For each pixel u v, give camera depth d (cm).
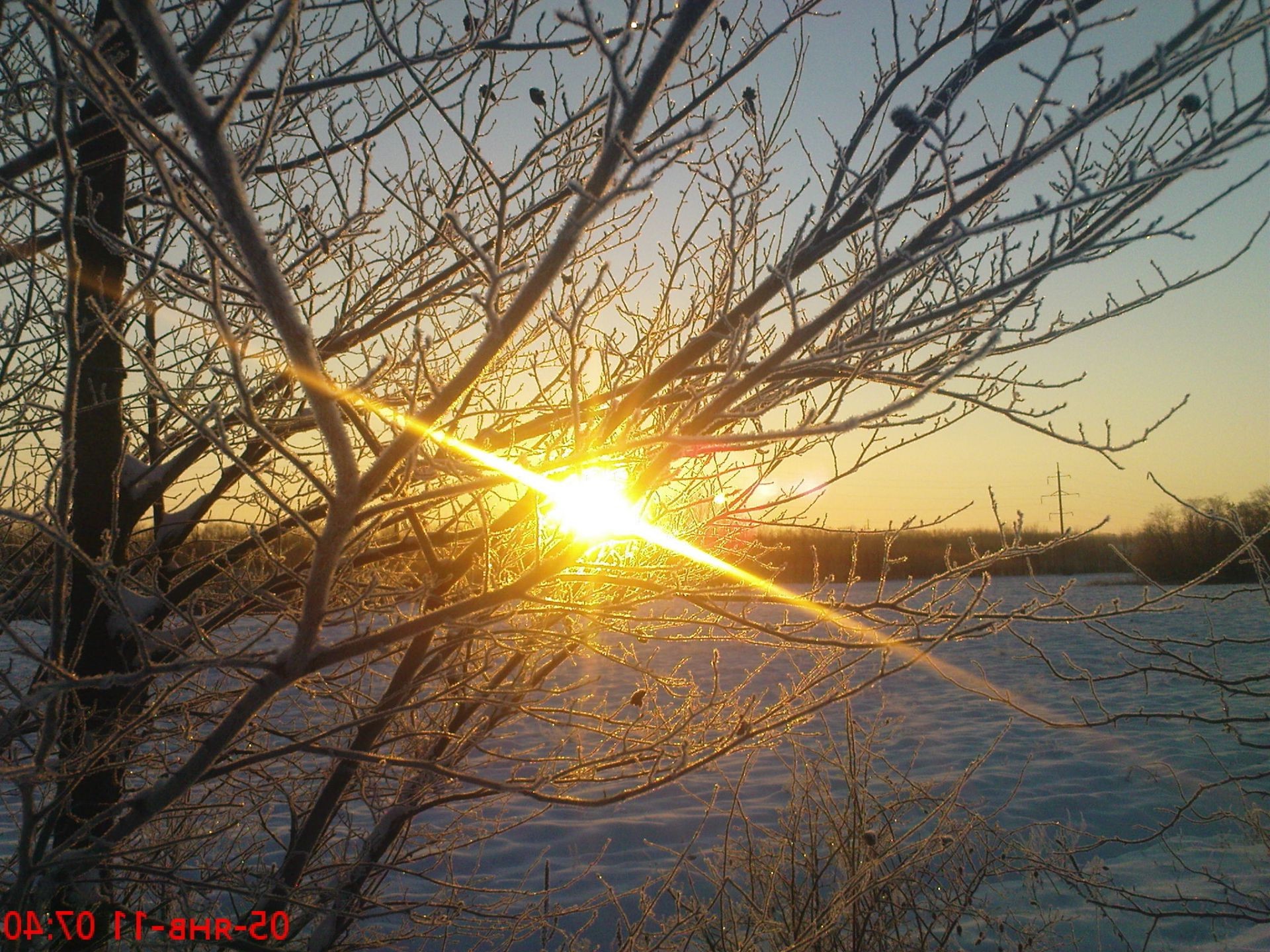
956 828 446
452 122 197
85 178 242
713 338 193
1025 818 738
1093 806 767
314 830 284
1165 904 556
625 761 251
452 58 280
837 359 197
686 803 764
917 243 169
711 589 238
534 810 757
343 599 281
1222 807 743
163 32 100
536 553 195
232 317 287
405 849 386
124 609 187
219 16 162
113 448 293
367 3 207
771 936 385
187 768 188
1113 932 518
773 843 438
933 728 1063
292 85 275
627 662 266
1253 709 1098
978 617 237
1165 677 1348
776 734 285
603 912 554
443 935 339
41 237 290
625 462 229
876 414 133
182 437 320
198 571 300
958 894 415
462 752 318
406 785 317
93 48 123
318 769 336
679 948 379
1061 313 244
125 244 197
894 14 234
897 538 285
